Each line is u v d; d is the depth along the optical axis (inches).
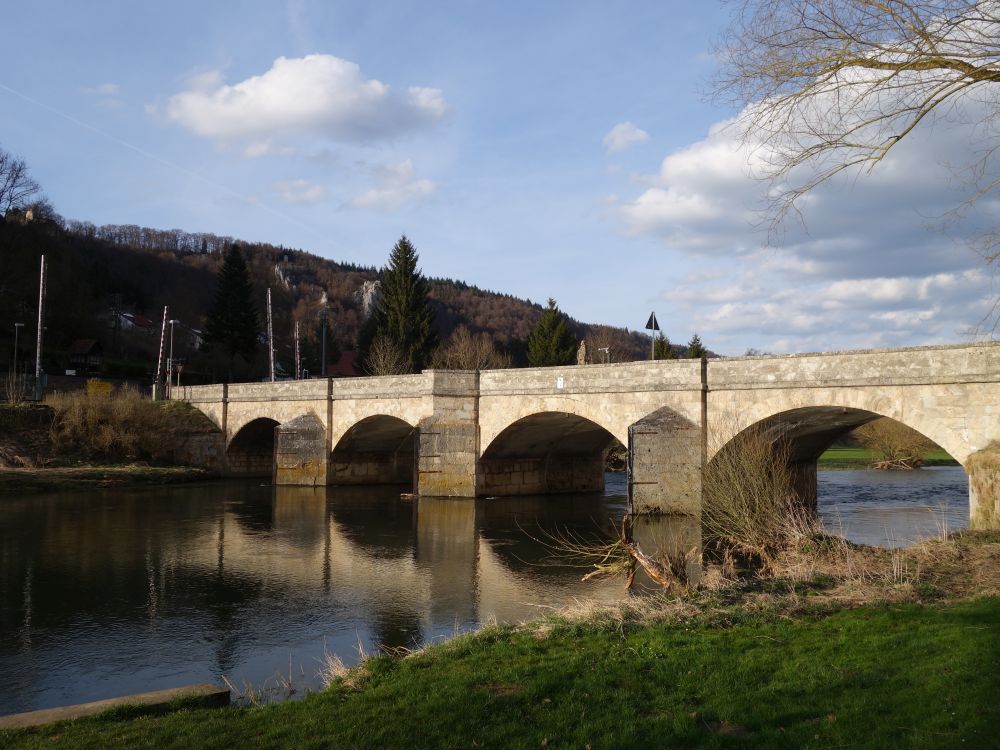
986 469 866.1
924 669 340.8
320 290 6786.4
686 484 1242.6
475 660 419.2
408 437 1995.6
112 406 2117.4
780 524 794.2
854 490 1737.2
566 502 1608.0
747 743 280.4
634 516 1261.1
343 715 341.4
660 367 1295.5
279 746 308.5
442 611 738.2
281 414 2081.7
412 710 340.5
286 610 745.6
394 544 1112.8
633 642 429.7
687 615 479.5
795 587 552.4
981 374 951.0
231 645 635.5
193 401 2379.4
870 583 545.0
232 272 3644.2
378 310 3189.0
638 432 1261.1
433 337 3122.5
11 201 3435.0
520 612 727.7
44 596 802.8
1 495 1667.1
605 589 821.2
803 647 393.7
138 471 1988.2
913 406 1011.9
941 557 630.5
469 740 299.9
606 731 300.7
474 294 6963.6
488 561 987.3
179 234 7529.5
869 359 1053.8
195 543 1118.4
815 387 1108.5
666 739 287.1
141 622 706.8
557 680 366.9
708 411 1242.0
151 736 329.1
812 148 462.3
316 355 4163.4
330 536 1181.7
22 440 1978.3
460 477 1635.1
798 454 1406.3
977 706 293.7
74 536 1170.6
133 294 4817.9
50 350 3127.5
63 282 3412.9
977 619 420.8
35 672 572.4
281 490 1851.6
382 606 759.1
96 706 381.7
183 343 4183.1
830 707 308.5
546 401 1499.8
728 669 366.3
